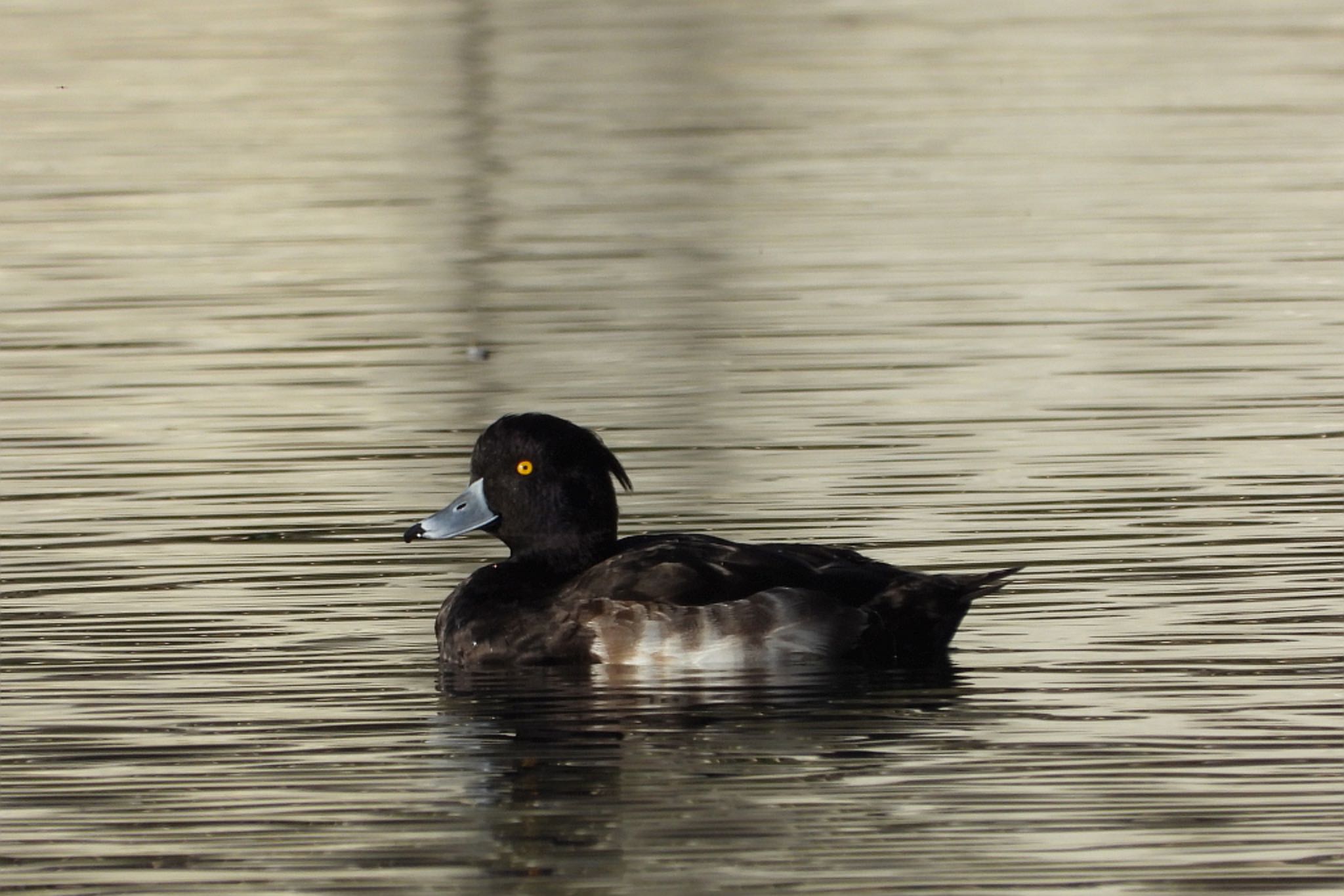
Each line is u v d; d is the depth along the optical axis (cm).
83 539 1325
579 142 2712
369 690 1052
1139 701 1000
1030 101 2891
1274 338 1778
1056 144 2633
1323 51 3172
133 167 2589
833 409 1599
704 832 854
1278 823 852
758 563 1101
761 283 2017
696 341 1816
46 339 1867
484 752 955
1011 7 3653
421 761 945
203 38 3384
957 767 920
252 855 843
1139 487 1388
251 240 2242
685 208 2353
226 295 2019
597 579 1113
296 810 888
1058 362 1723
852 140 2684
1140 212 2277
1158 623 1123
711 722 991
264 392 1684
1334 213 2247
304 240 2239
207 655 1105
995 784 899
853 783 904
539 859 830
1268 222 2214
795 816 868
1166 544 1267
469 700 1035
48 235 2264
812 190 2425
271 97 2978
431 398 1655
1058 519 1325
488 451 1153
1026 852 828
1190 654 1070
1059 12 3591
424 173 2552
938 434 1526
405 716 1010
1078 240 2161
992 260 2086
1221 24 3434
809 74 3116
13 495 1426
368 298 1997
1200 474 1419
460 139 2738
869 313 1900
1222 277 1997
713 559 1108
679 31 3484
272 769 937
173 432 1577
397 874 821
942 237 2191
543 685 1060
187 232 2278
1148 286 1970
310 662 1098
